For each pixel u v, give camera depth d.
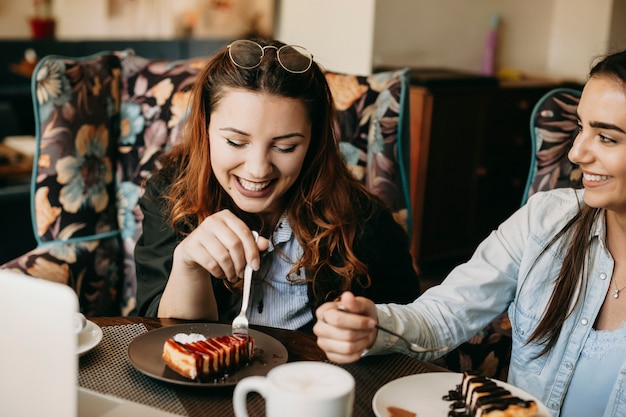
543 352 1.39
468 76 3.77
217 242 1.30
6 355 0.88
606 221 1.34
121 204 2.09
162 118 2.08
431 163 3.68
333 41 3.84
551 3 4.47
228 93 1.38
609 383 1.32
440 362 1.71
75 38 4.14
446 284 1.45
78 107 2.00
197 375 1.11
